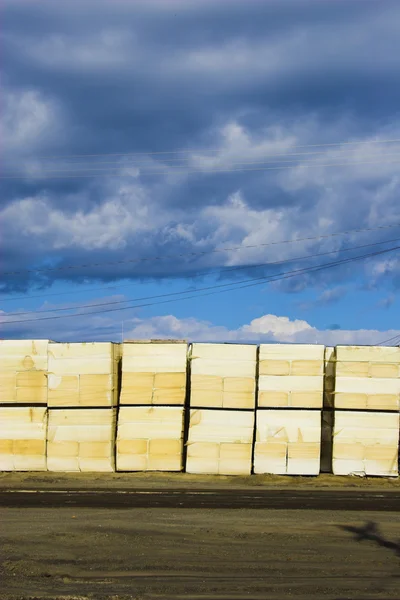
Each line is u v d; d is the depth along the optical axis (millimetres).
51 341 28172
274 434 27031
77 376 27594
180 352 27750
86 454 27312
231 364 27484
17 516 17719
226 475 26766
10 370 28000
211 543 14492
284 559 13219
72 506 19281
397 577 12070
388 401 27016
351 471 26750
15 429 27656
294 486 24531
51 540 14898
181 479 25953
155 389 27547
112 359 27938
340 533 15445
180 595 11141
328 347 28219
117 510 18484
